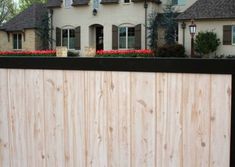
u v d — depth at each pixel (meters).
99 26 22.66
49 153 1.99
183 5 20.31
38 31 24.12
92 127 1.89
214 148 1.68
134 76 1.79
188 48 18.73
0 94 2.05
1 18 34.88
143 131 1.80
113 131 1.86
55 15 23.53
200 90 1.69
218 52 18.08
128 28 21.28
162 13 20.47
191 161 1.73
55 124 1.96
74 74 1.90
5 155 2.09
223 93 1.65
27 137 2.03
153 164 1.79
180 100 1.73
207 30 18.27
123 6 21.17
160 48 17.78
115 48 21.56
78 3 22.34
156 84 1.76
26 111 2.01
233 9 17.81
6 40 25.56
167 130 1.76
